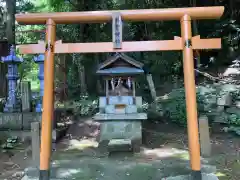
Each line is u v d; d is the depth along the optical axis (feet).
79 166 17.94
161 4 46.06
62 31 39.70
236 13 47.75
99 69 23.57
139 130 23.70
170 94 38.11
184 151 21.66
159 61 45.01
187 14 13.91
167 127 29.66
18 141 25.14
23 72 46.93
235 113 28.73
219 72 45.60
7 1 35.65
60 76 37.01
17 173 16.84
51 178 15.01
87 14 14.17
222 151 20.72
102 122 23.84
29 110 27.40
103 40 43.09
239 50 47.06
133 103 24.35
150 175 15.85
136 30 46.11
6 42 36.91
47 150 13.69
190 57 13.65
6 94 35.94
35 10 45.55
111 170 17.01
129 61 23.31
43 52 14.44
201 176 13.55
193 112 13.42
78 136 27.30
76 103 35.96
